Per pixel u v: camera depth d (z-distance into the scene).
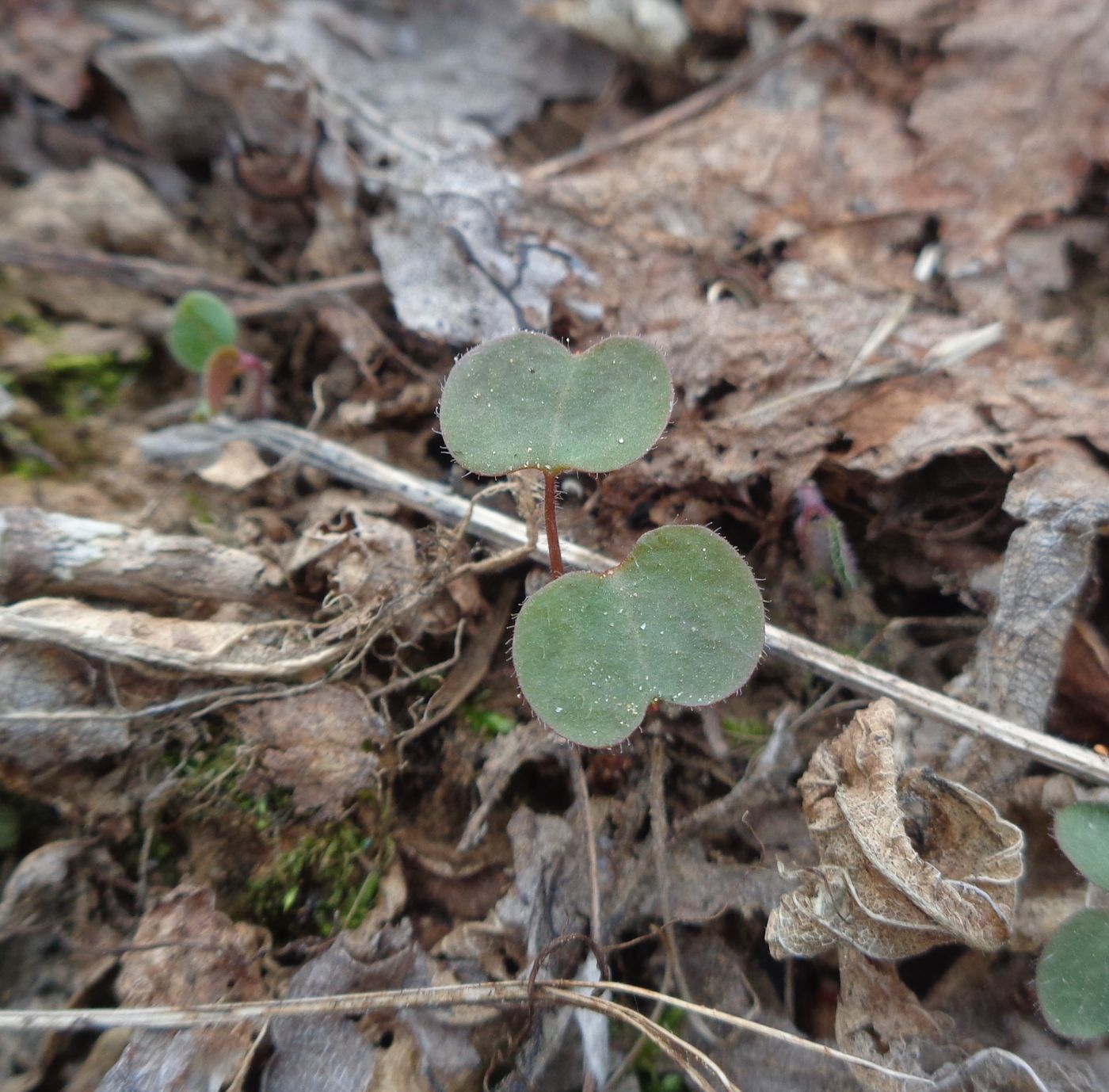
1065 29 0.06
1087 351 0.05
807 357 0.06
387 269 0.06
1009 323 0.06
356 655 0.05
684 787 0.05
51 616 0.05
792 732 0.05
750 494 0.06
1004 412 0.05
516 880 0.05
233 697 0.05
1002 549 0.05
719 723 0.05
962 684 0.05
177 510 0.06
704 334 0.06
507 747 0.05
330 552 0.05
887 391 0.06
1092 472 0.05
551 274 0.06
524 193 0.06
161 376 0.06
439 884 0.05
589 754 0.05
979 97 0.06
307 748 0.05
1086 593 0.05
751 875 0.05
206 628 0.05
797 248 0.06
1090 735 0.05
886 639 0.05
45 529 0.05
